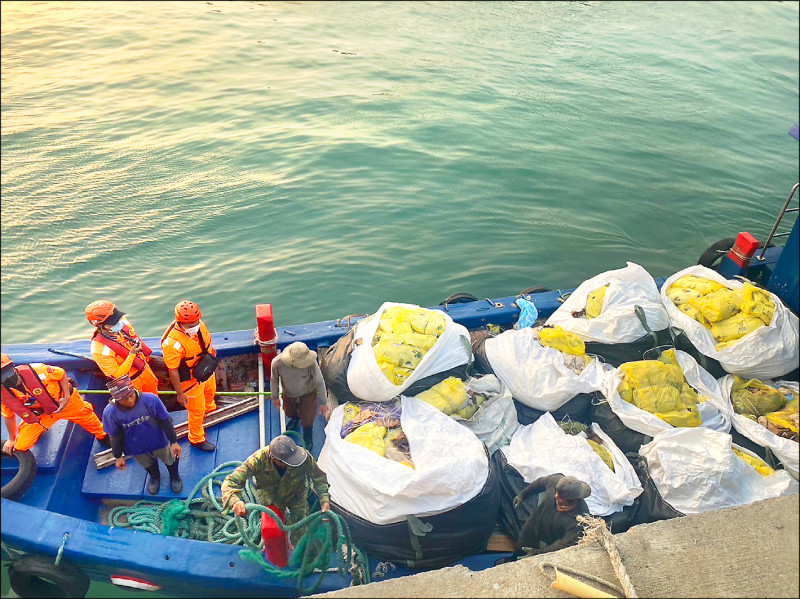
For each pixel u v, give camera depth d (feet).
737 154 41.04
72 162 36.63
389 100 45.91
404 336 17.21
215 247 29.30
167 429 15.28
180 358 16.01
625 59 57.88
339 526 13.50
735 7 77.36
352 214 31.73
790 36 67.46
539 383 17.35
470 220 31.71
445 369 17.39
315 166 36.17
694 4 78.13
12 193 33.14
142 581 14.90
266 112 43.50
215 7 70.85
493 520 14.99
